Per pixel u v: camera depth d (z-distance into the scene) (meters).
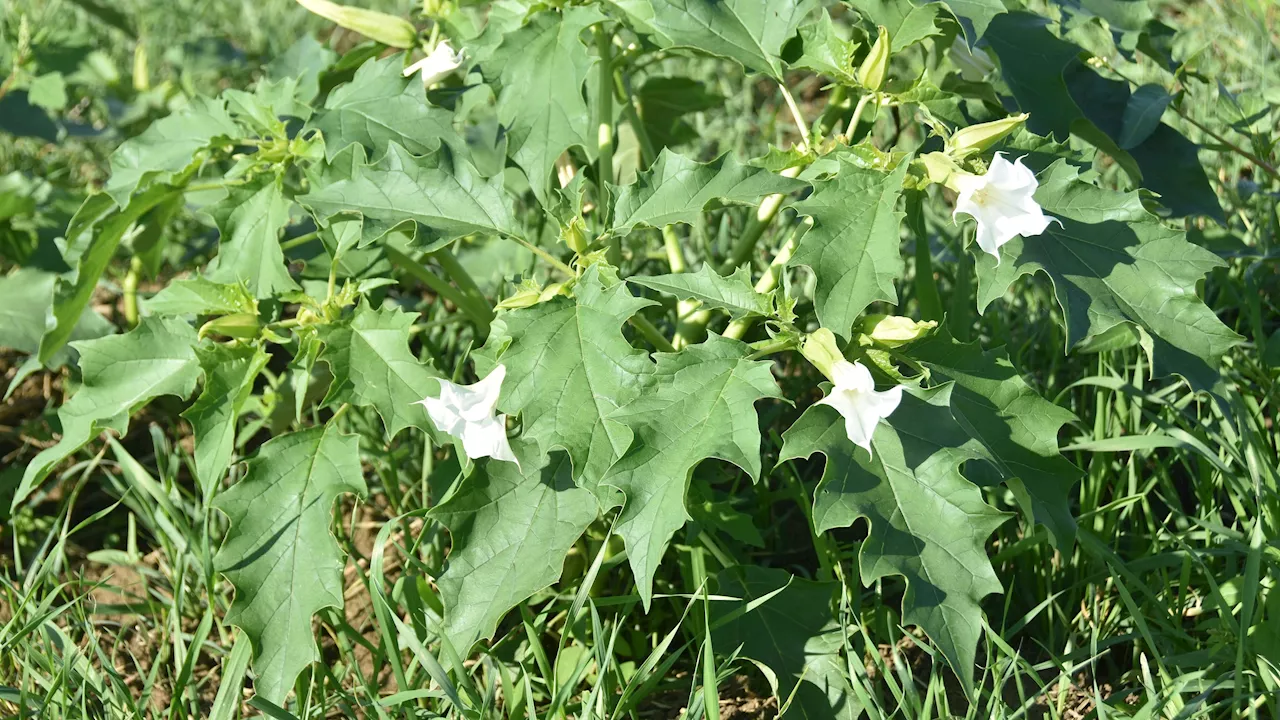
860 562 0.62
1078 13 0.77
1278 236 0.97
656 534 0.59
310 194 0.70
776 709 0.72
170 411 1.04
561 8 0.77
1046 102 0.74
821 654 0.71
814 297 0.62
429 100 0.82
